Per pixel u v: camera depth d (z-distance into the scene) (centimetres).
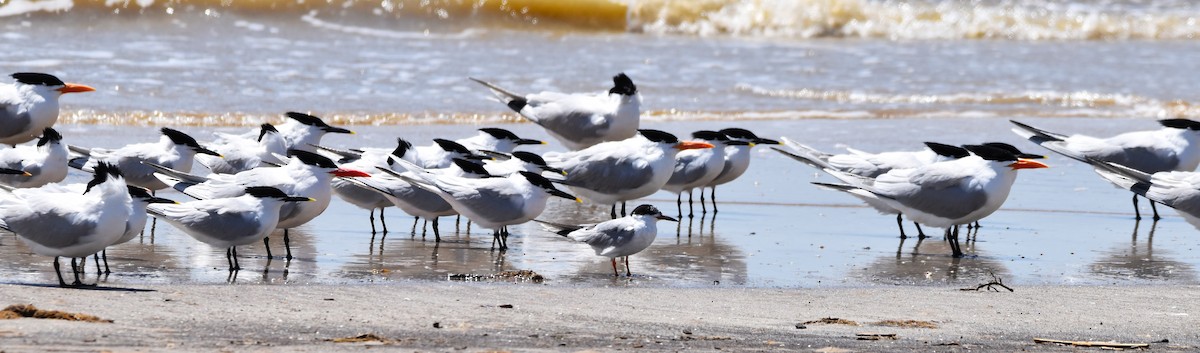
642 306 1094
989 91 2906
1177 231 1653
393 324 969
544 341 914
